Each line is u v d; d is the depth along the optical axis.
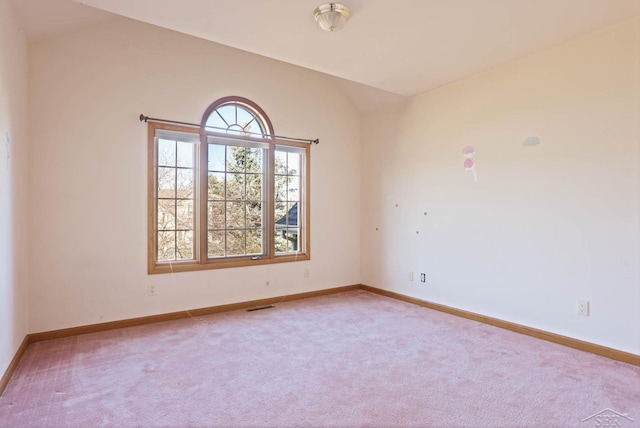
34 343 2.99
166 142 3.74
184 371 2.48
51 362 2.61
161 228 3.71
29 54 3.00
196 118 3.85
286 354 2.79
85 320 3.25
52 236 3.11
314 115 4.76
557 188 3.04
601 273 2.78
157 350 2.85
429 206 4.18
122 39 3.45
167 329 3.38
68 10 2.83
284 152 4.58
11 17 2.45
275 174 4.51
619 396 2.15
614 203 2.71
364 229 5.16
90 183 3.28
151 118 3.56
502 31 2.76
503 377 2.39
